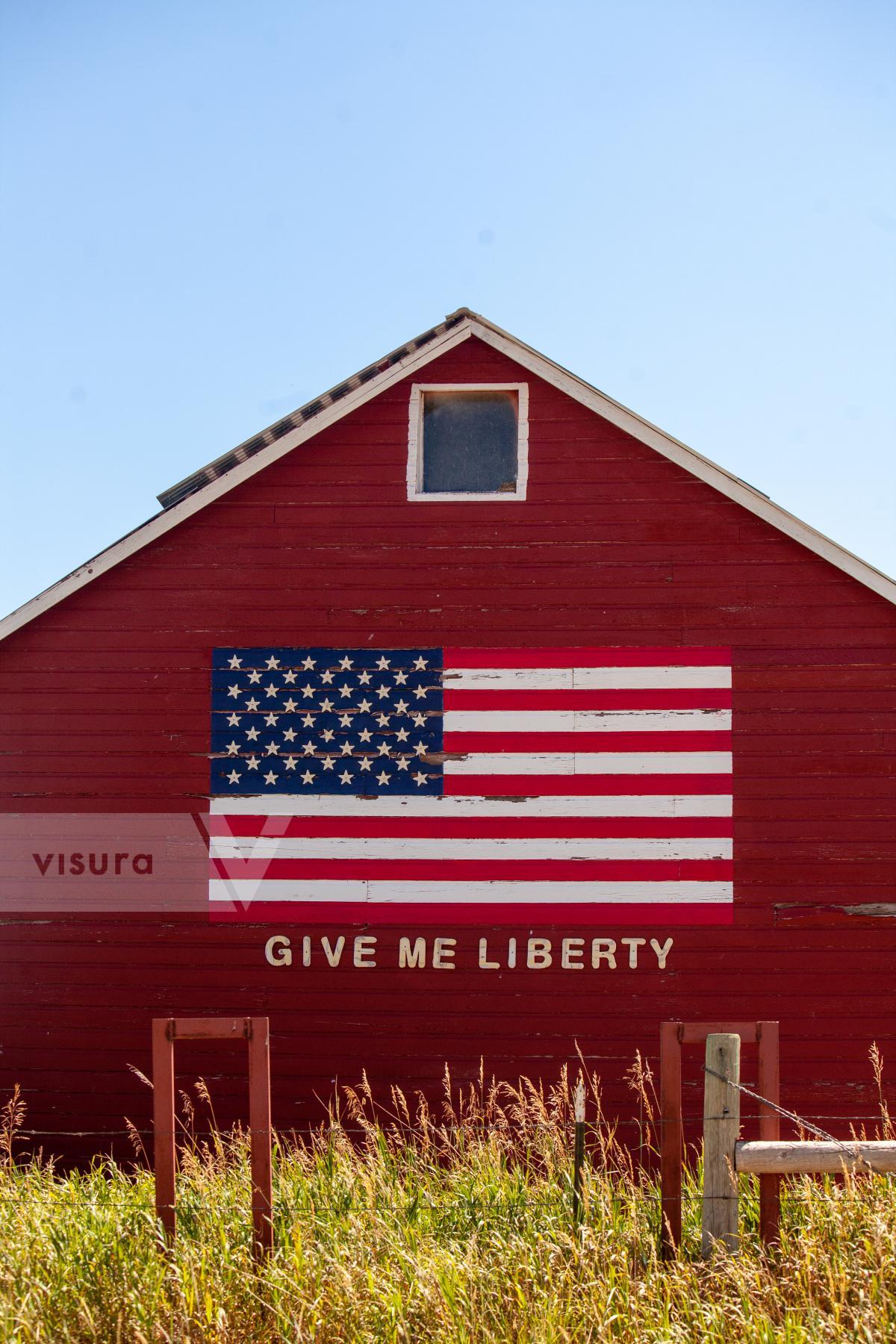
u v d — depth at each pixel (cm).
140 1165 1066
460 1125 1016
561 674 1095
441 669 1104
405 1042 1070
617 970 1068
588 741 1087
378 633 1112
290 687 1112
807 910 1064
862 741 1076
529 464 1120
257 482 1135
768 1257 654
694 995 1061
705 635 1091
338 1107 1065
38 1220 716
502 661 1100
